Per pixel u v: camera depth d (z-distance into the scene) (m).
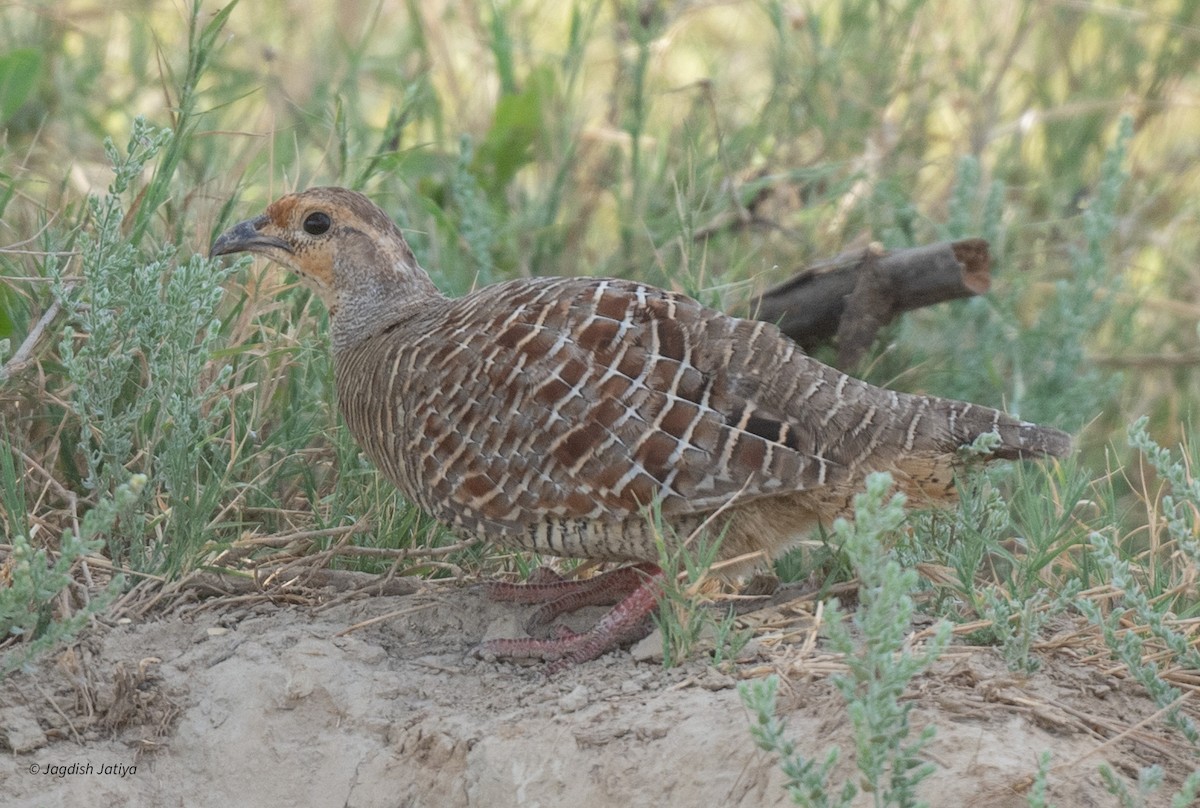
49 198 15.56
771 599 11.80
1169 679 10.09
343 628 11.48
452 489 10.97
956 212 16.28
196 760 10.62
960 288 14.13
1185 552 10.34
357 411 11.85
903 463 10.56
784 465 10.34
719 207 16.38
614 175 18.22
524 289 11.36
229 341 13.34
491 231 16.20
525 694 10.62
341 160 15.01
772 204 17.31
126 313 11.73
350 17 20.94
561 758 9.75
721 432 10.38
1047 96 20.05
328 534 12.28
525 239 16.94
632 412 10.45
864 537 8.20
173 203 14.57
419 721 10.46
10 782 10.26
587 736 9.78
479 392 10.80
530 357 10.72
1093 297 16.09
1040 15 20.00
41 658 10.91
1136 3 20.70
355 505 12.95
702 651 10.68
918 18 19.30
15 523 11.58
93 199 11.80
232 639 11.36
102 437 11.73
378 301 12.34
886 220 16.94
